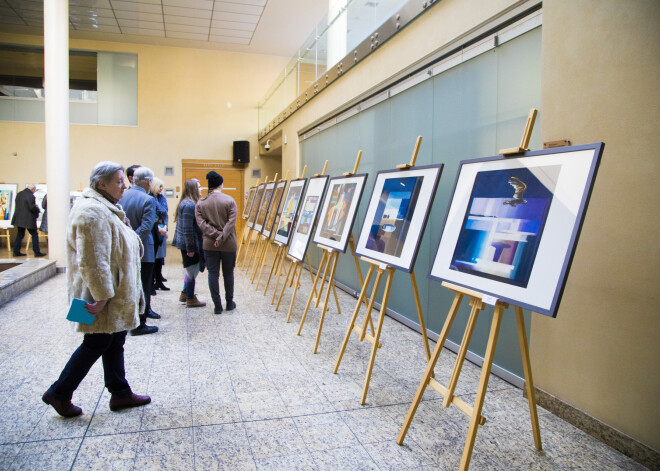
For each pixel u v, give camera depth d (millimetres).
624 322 2168
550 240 1814
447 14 3686
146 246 3850
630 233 2135
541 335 2664
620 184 2182
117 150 11734
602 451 2184
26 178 11109
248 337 3914
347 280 6168
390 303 4809
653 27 2025
